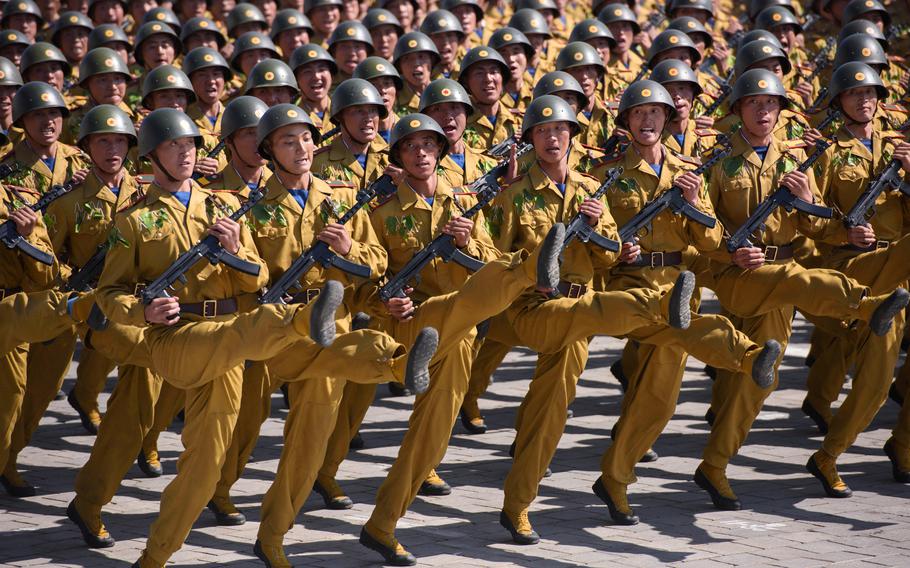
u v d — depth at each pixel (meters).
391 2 32.12
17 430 18.84
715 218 18.02
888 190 20.39
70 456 21.27
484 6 36.47
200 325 14.43
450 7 31.81
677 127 22.36
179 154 15.20
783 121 24.38
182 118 15.27
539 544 16.50
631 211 18.17
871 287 19.47
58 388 19.20
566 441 22.08
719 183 19.03
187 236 15.30
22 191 18.45
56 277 18.23
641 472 20.20
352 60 27.88
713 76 30.19
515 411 24.58
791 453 21.27
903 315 18.94
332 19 31.59
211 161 19.45
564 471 20.20
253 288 15.30
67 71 26.06
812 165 20.41
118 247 15.05
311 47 25.09
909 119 25.86
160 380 16.91
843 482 19.27
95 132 17.97
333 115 19.78
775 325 18.58
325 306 13.33
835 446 18.77
